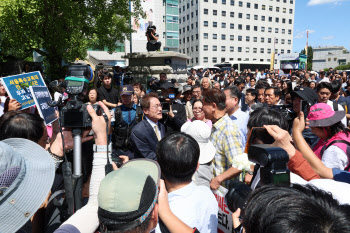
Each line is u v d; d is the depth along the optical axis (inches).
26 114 63.9
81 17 373.1
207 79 270.1
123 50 1316.4
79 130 51.2
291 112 122.0
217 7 2338.8
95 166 49.6
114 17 417.4
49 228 51.7
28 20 322.0
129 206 31.2
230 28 2418.8
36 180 40.2
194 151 55.7
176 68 415.5
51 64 397.4
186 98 215.5
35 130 60.8
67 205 52.2
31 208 37.9
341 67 3014.3
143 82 395.2
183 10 2576.3
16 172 36.3
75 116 49.6
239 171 75.0
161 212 44.8
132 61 408.8
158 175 43.0
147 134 111.2
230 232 68.0
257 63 1338.6
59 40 357.4
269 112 64.8
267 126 49.8
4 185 34.6
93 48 457.7
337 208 24.4
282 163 38.6
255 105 177.9
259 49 2581.2
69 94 51.2
